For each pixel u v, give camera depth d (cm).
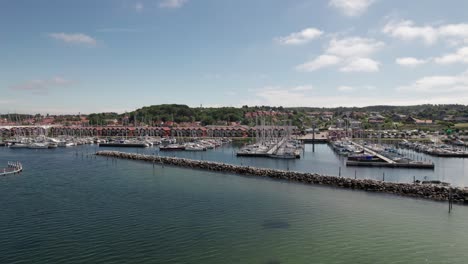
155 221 5719
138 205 6675
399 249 4659
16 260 4288
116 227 5431
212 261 4300
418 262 4300
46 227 5428
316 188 8231
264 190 8019
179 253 4516
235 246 4731
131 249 4622
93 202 6906
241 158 14900
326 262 4281
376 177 9938
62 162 13225
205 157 15462
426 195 7244
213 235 5119
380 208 6469
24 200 7081
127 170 11231
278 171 9875
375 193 7662
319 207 6544
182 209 6412
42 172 10744
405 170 11219
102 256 4416
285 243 4844
